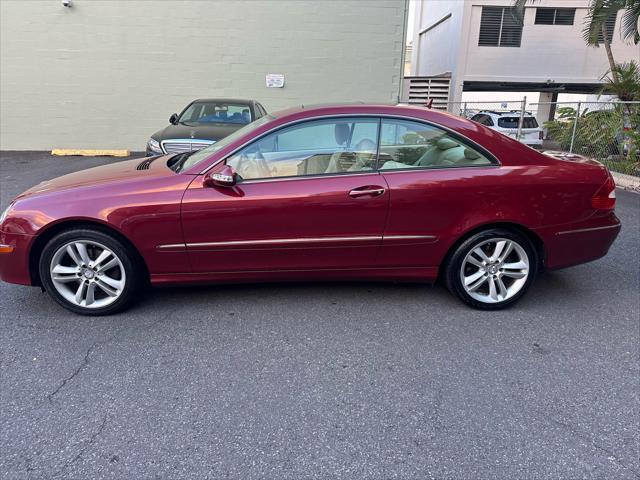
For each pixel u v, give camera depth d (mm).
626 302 4016
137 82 12477
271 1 12188
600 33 13391
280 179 3506
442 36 23969
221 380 2875
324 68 12703
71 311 3611
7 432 2424
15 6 11719
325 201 3463
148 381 2854
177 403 2664
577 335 3457
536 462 2277
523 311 3830
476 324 3592
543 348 3273
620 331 3521
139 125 12773
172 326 3498
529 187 3592
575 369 3033
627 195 8633
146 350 3182
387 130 3600
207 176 3480
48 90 12344
